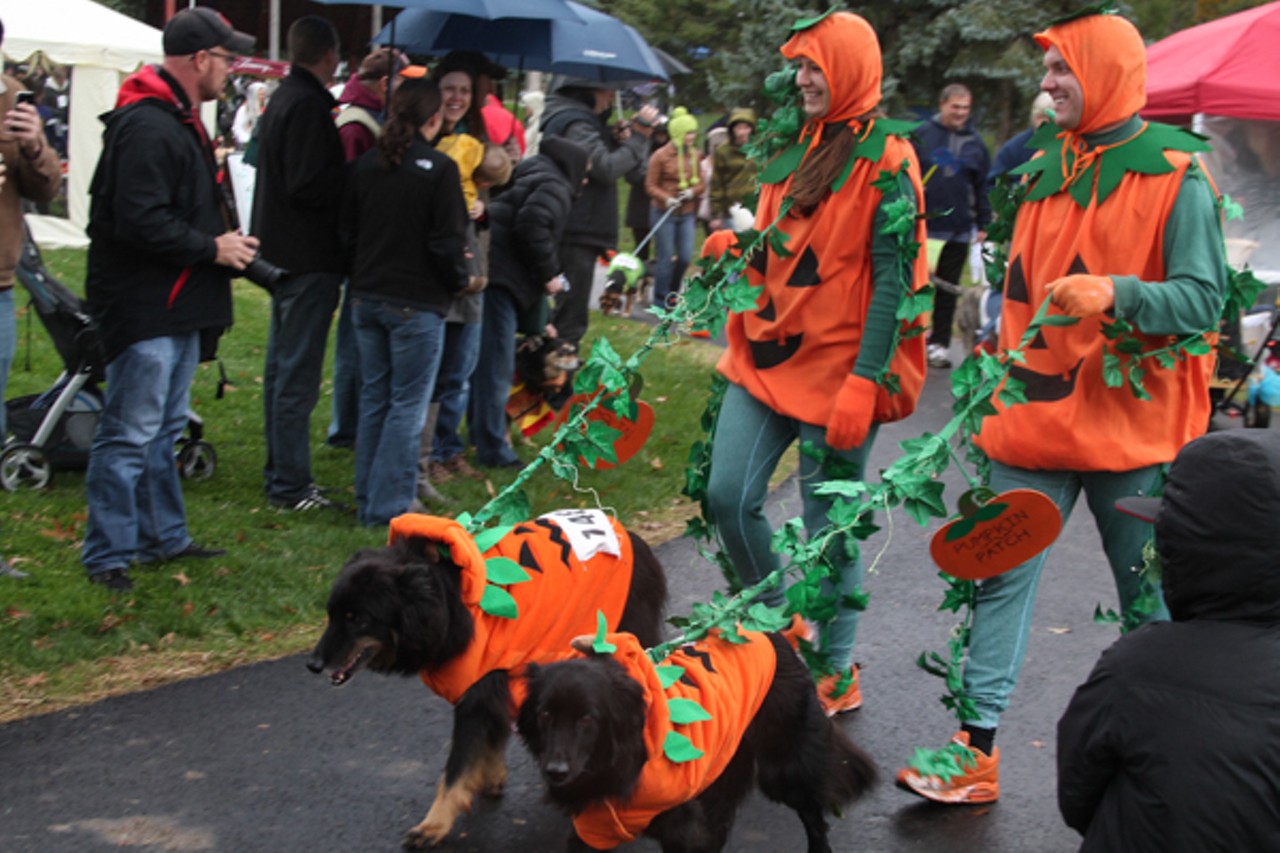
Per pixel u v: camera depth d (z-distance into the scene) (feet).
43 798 12.90
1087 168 12.73
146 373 17.51
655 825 11.05
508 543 13.11
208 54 17.51
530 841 12.85
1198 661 7.39
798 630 13.67
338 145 21.16
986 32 60.39
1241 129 37.22
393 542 12.71
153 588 17.87
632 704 10.18
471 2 22.16
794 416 14.71
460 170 21.38
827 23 14.05
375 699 15.85
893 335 14.12
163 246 16.97
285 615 17.93
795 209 14.46
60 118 45.75
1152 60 40.47
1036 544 12.38
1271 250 36.96
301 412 21.85
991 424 13.52
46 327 21.99
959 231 37.50
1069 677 17.61
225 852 12.22
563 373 26.81
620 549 14.03
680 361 36.99
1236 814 7.13
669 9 86.28
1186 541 7.48
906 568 21.97
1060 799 8.17
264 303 40.57
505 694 12.68
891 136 14.15
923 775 13.58
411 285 20.36
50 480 22.17
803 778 12.22
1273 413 34.14
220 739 14.47
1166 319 11.96
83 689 15.30
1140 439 12.85
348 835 12.69
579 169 25.20
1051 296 11.91
